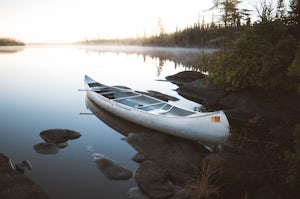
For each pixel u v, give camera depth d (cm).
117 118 932
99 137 752
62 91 1402
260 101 938
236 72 1027
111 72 2308
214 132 635
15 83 1627
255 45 1051
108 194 479
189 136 686
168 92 1445
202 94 1254
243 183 461
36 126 841
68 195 474
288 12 1216
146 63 3259
